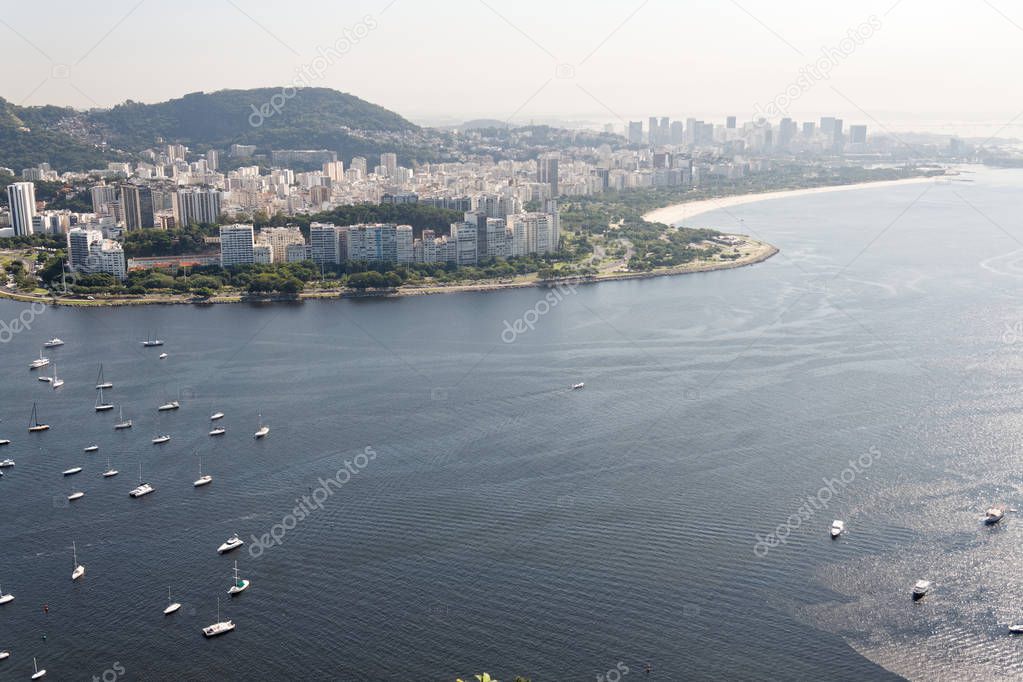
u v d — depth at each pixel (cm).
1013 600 19362
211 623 19238
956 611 19062
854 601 19438
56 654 18388
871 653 17938
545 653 18100
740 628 18700
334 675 17662
